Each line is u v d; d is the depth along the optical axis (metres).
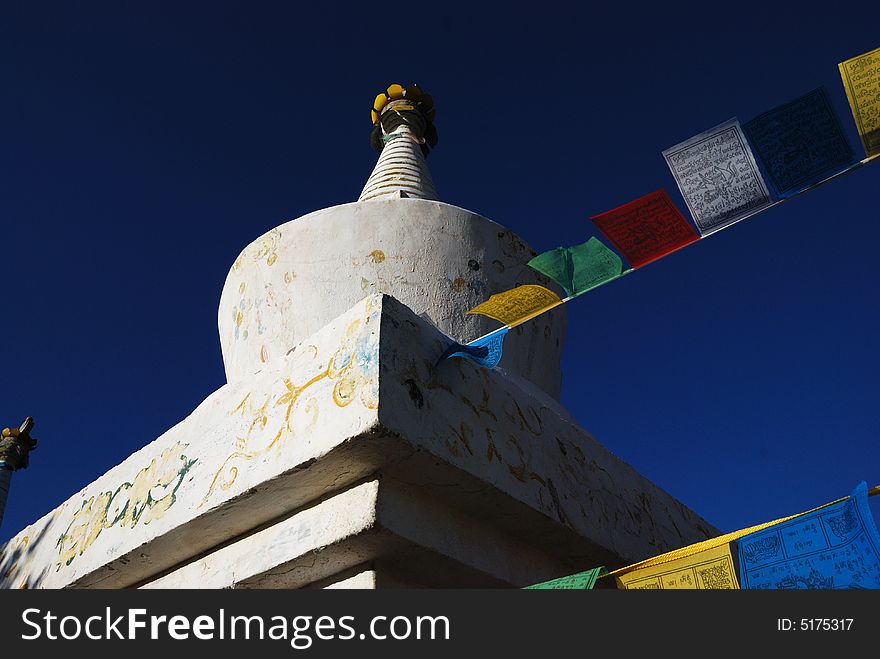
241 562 5.28
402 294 6.92
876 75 3.62
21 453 10.52
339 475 4.79
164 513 5.61
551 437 5.90
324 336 5.20
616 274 4.25
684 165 4.04
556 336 7.90
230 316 7.83
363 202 7.33
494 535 5.36
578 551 5.71
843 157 3.78
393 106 10.80
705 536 7.50
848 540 3.40
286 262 7.27
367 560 4.86
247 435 5.32
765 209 3.92
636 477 6.88
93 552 6.16
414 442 4.53
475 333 7.00
